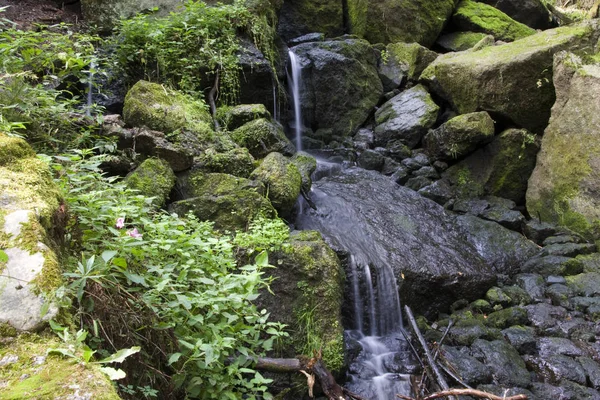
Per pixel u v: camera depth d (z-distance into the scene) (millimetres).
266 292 3791
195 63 6062
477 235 5910
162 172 4500
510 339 4453
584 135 6031
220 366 2746
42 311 1877
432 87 7711
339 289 4047
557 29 7152
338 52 7805
